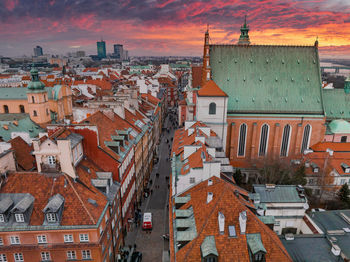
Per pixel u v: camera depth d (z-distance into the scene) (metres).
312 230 45.91
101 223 41.69
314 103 89.75
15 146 56.31
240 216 35.12
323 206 70.94
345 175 74.56
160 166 98.94
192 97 103.19
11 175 43.78
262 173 80.81
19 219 39.47
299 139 89.31
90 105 74.88
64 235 39.66
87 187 45.62
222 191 39.38
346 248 38.41
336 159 79.19
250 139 90.12
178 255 35.41
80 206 41.00
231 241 34.72
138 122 84.44
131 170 64.88
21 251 39.28
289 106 89.06
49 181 43.12
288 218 50.19
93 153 53.22
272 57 92.19
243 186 82.25
